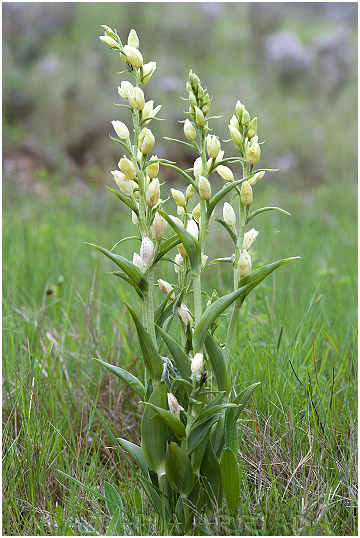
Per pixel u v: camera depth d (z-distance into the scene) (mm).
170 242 791
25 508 880
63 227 1948
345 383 1023
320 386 986
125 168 773
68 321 1172
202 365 781
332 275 1330
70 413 1026
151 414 780
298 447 894
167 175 2938
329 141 3326
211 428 809
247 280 779
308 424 908
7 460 904
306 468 880
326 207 2400
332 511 854
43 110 3381
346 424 936
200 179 771
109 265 1535
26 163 2961
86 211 2250
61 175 2818
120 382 1056
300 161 3148
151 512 852
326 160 3141
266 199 2486
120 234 1897
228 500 789
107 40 781
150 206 779
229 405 757
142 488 865
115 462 964
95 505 864
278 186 2914
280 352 1035
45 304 1278
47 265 1419
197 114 774
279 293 1234
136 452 817
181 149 3098
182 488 778
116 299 1267
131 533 819
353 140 3311
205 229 785
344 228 2010
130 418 1034
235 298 761
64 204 2355
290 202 2432
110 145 3156
